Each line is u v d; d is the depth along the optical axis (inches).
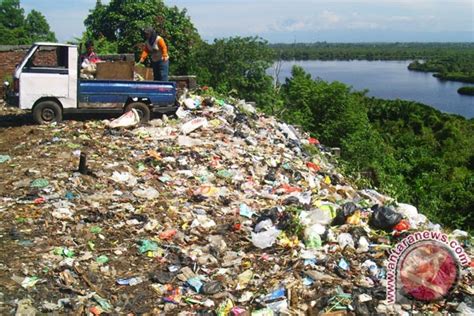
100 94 432.5
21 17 2132.1
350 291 219.8
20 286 205.5
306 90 1045.8
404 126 2044.8
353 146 795.4
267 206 319.3
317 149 580.4
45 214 269.4
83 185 311.4
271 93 1035.9
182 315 200.7
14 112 492.7
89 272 223.0
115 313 198.8
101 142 391.9
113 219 274.5
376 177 642.8
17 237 243.1
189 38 1049.5
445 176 864.9
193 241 262.8
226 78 1015.6
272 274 234.8
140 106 446.3
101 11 1034.7
